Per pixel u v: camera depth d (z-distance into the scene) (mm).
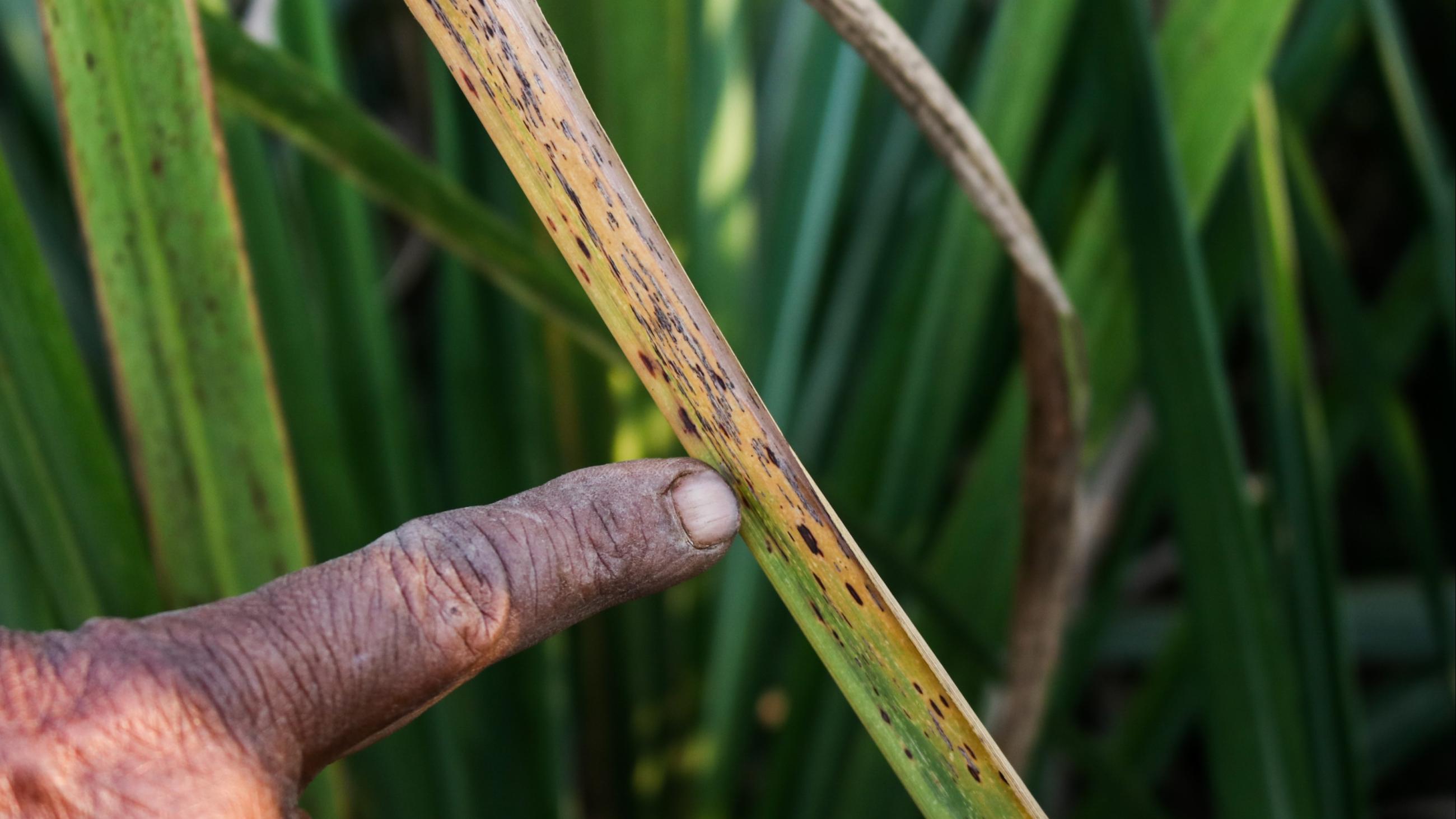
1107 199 467
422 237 792
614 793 693
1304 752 458
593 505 282
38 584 400
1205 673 456
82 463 354
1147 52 387
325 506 506
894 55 323
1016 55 505
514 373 599
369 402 559
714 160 553
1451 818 731
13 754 279
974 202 346
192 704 282
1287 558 492
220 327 335
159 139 317
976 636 485
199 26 309
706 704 643
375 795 566
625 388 542
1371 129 852
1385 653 692
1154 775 619
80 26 308
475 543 283
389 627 283
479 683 627
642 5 429
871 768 596
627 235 257
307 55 479
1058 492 392
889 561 469
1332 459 660
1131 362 488
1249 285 518
